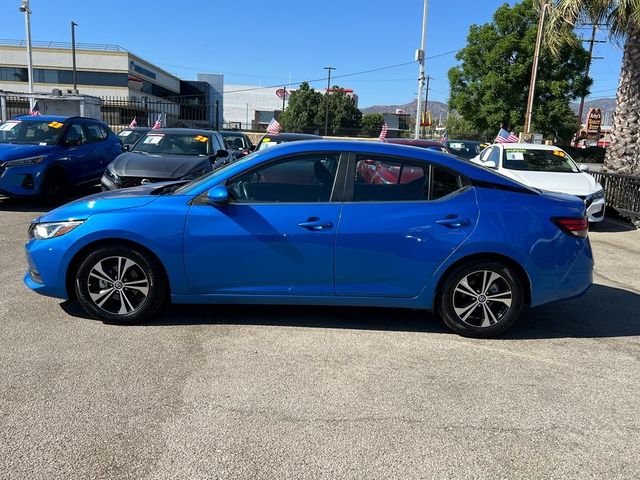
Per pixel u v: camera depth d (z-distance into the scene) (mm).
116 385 3555
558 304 5699
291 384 3658
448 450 2979
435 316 5074
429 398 3543
